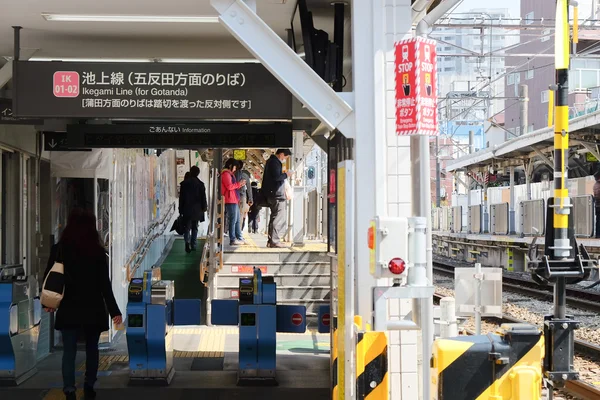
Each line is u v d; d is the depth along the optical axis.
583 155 25.55
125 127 10.90
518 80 56.00
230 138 11.11
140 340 8.45
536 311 17.70
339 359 5.88
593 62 43.16
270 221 16.92
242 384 8.61
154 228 18.64
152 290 8.47
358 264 6.75
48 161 11.82
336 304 6.77
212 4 6.64
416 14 7.41
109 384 8.62
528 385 5.07
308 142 24.45
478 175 34.38
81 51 10.48
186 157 29.50
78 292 7.57
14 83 8.32
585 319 16.14
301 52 10.62
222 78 8.41
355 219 6.81
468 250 33.91
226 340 11.65
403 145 6.86
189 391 8.32
